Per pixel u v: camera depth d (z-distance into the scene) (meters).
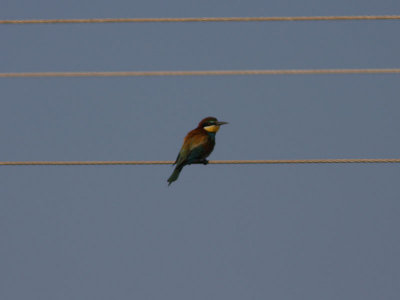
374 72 13.09
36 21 13.46
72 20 13.48
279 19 13.61
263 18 13.55
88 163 14.17
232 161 14.59
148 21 13.48
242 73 12.92
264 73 12.95
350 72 13.09
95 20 13.48
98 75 12.89
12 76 13.02
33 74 13.02
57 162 14.08
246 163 14.54
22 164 13.97
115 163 14.27
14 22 13.48
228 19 13.58
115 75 12.89
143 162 14.38
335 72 13.05
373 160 14.16
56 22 13.45
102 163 14.23
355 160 14.20
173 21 13.48
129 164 14.37
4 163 13.93
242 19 13.53
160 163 14.42
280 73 12.91
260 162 14.49
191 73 13.02
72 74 12.99
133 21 13.39
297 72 12.97
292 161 14.40
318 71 13.02
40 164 14.03
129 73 13.02
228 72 12.84
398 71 13.13
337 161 14.23
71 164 14.12
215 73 12.84
